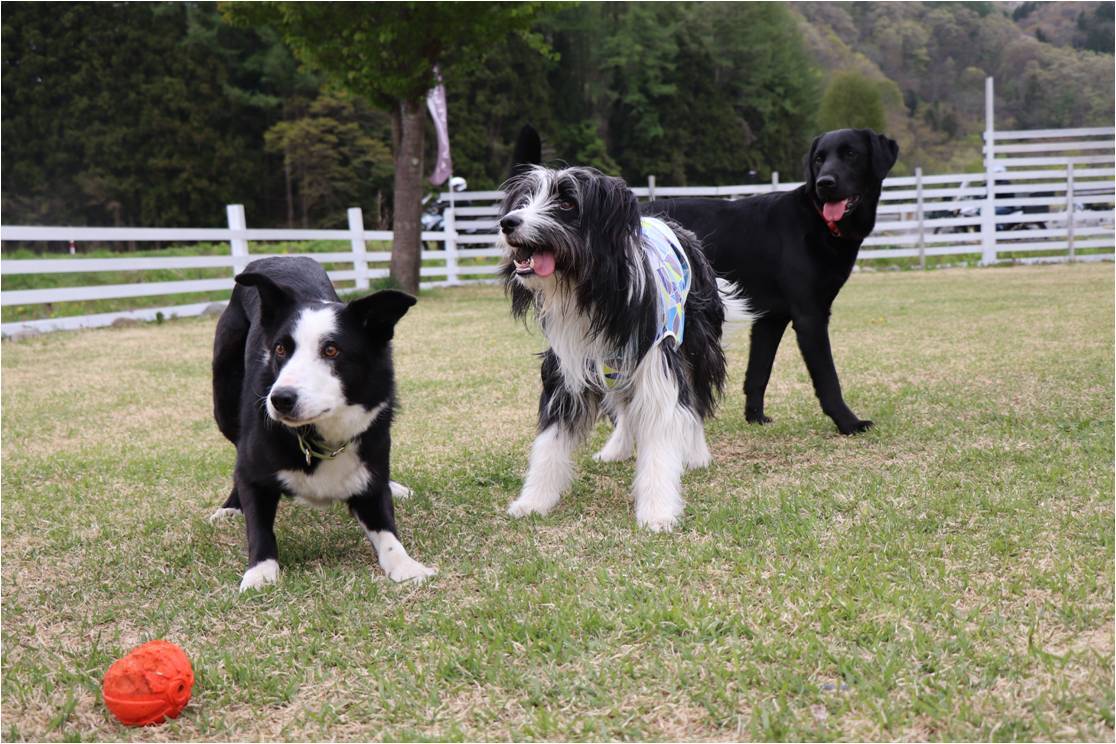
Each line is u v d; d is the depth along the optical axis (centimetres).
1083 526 297
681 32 4531
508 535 327
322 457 292
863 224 469
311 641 242
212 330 1031
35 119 3150
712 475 398
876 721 190
